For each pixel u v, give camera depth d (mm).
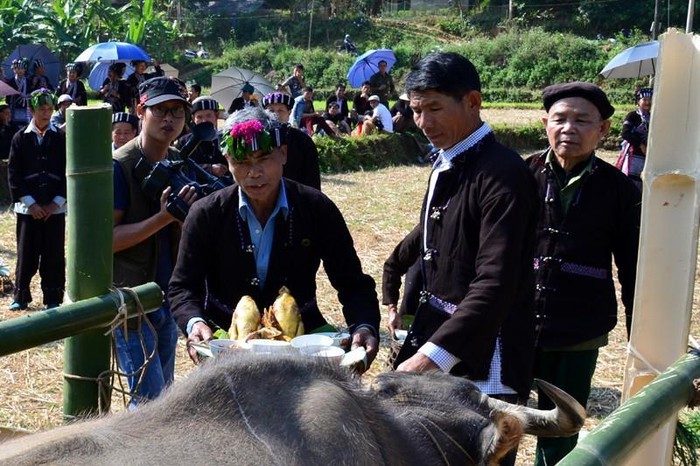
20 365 6520
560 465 2311
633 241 4352
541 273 4391
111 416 2170
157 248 4617
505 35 45750
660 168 3367
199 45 51781
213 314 3678
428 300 3631
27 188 8039
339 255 3674
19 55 23359
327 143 17484
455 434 2566
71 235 3363
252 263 3602
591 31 52188
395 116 19672
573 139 4277
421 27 54625
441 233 3568
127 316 3373
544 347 4320
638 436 2572
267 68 46125
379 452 2191
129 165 4547
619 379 6469
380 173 17438
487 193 3387
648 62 16797
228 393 2133
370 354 3416
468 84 3477
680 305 3432
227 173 6309
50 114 8125
